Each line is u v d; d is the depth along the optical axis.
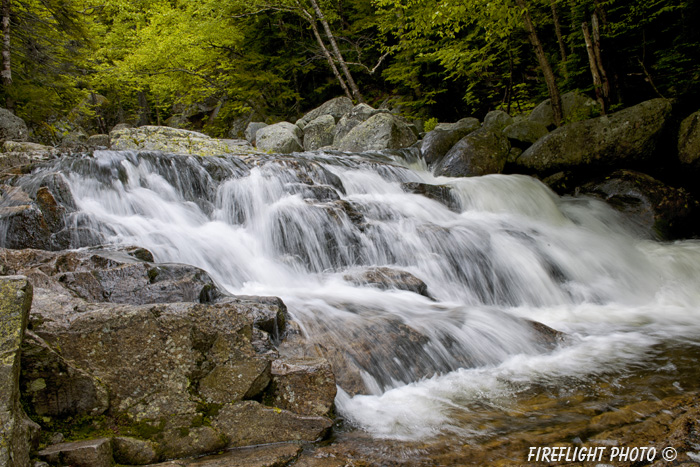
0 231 5.28
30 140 15.32
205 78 20.02
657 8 11.40
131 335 2.91
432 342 4.36
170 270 4.19
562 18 14.50
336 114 17.84
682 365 4.14
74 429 2.66
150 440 2.71
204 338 3.04
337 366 3.83
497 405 3.54
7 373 2.18
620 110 10.04
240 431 2.94
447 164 10.84
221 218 7.54
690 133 8.97
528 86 16.09
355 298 5.26
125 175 7.55
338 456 2.82
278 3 19.08
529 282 6.71
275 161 8.65
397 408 3.54
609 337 5.08
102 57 21.56
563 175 10.07
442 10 11.26
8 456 2.03
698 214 8.99
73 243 5.46
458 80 18.50
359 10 21.31
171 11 18.89
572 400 3.53
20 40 17.02
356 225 7.00
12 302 2.34
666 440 2.82
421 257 6.73
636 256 7.88
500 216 8.89
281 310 4.25
